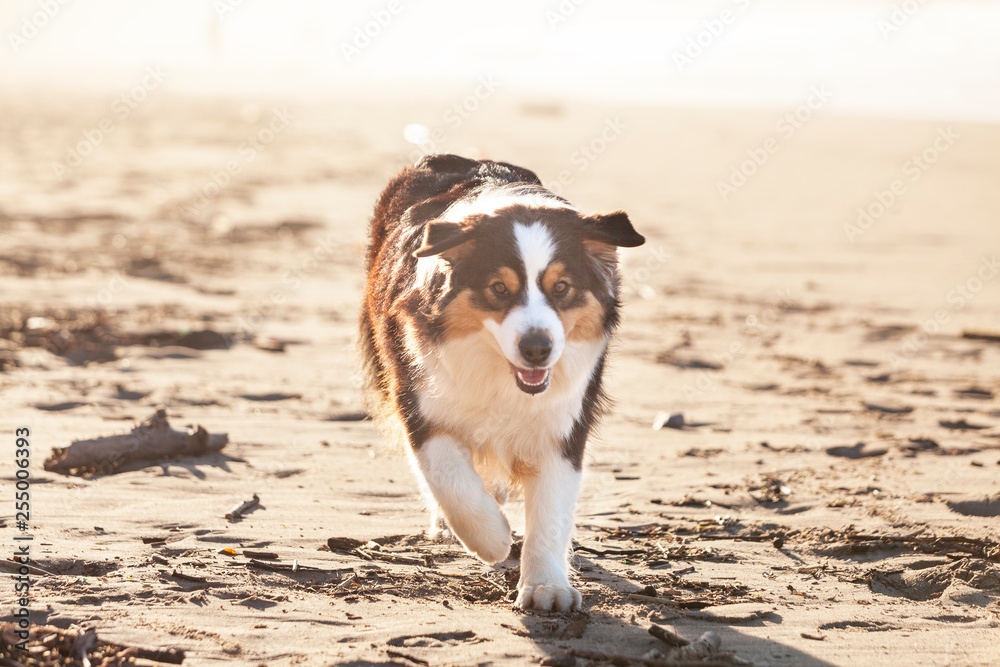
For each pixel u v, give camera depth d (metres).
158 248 17.64
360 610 4.66
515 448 5.16
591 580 5.23
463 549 5.68
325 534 5.77
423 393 5.12
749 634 4.54
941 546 5.77
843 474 7.31
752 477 7.23
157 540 5.51
